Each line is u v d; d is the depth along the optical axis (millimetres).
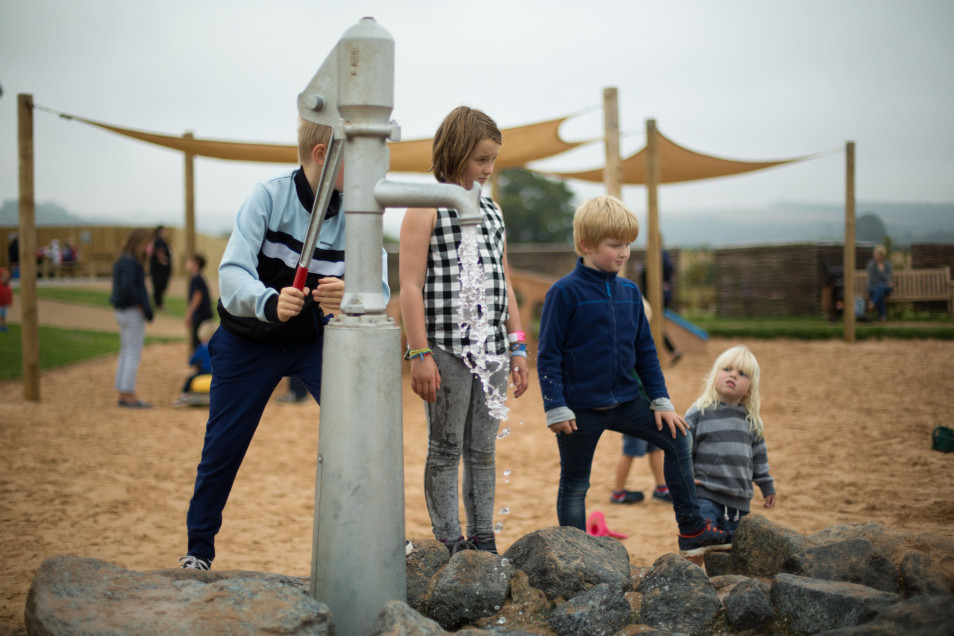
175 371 12555
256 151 9594
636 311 3240
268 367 2723
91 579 2135
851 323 15281
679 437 3141
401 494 2141
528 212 76875
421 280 2639
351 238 2096
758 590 2365
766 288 20328
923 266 19625
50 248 34531
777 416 8109
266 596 2043
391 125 2086
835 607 2184
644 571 2678
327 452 2082
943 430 6223
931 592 2342
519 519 4992
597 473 6332
